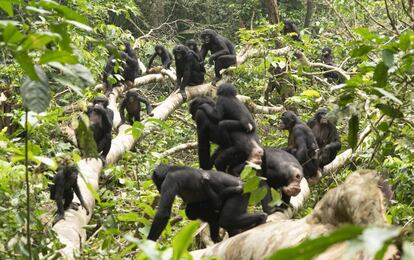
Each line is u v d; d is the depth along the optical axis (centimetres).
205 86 1711
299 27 2994
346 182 384
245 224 764
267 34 1775
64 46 395
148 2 3091
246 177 712
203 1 3209
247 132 995
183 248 300
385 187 883
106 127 1205
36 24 625
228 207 766
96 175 1112
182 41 3275
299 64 1535
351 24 2112
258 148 952
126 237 314
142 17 3072
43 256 625
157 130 1609
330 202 411
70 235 835
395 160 1000
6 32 353
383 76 591
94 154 487
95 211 1007
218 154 1031
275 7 2025
